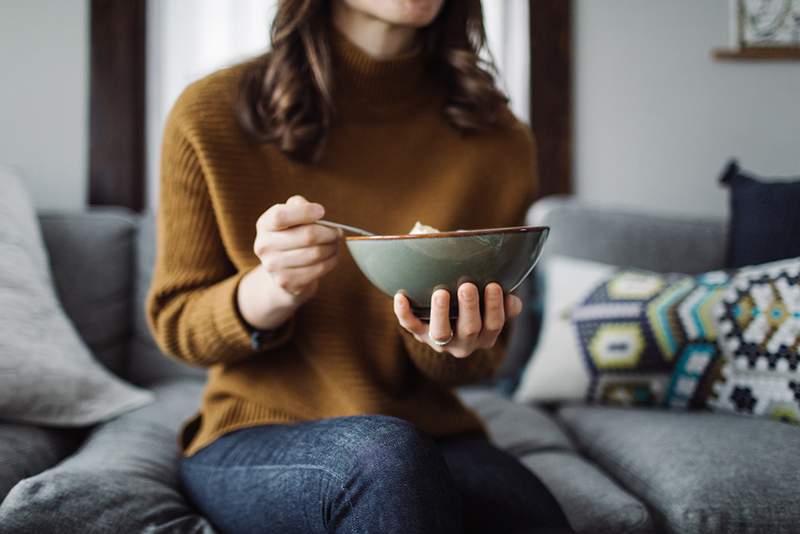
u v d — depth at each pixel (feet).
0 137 6.82
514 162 3.91
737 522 3.10
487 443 3.43
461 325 2.24
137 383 5.84
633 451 3.91
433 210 3.59
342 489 2.27
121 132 7.01
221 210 3.23
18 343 4.07
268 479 2.61
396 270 2.17
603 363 5.08
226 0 7.16
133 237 6.08
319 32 3.39
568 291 5.68
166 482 3.36
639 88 7.73
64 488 2.73
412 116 3.74
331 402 3.24
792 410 4.23
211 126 3.26
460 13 3.82
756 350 4.50
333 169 3.47
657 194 7.77
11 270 4.48
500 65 7.54
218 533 2.94
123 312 5.87
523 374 5.87
